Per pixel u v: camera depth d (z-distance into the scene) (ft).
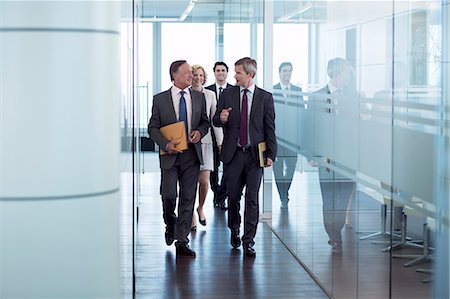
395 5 15.84
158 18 54.85
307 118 24.00
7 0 12.35
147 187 44.42
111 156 13.14
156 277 23.16
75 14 12.54
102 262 13.16
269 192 33.12
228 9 47.55
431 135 14.90
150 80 56.03
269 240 28.66
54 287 12.96
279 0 30.14
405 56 15.56
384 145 16.72
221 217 33.65
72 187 12.78
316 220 22.67
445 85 14.57
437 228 15.07
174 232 26.27
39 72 12.47
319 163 22.38
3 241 12.77
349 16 19.19
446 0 14.46
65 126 12.62
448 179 14.82
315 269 22.82
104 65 12.82
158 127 24.98
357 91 18.54
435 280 15.23
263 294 21.35
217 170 35.70
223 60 50.44
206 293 21.43
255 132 24.93
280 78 29.53
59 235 12.85
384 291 16.78
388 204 16.53
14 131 12.53
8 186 12.64
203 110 25.13
